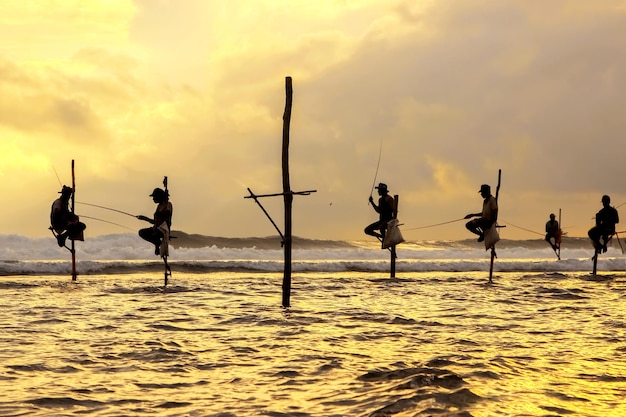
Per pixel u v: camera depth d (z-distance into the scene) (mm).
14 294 20125
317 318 15133
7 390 8344
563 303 18797
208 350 11164
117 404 7820
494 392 8242
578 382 9047
